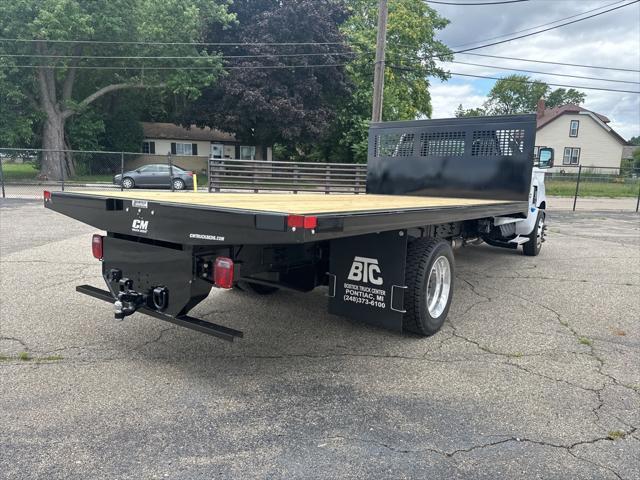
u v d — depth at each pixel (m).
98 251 3.73
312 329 4.45
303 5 26.62
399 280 3.67
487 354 3.93
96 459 2.42
